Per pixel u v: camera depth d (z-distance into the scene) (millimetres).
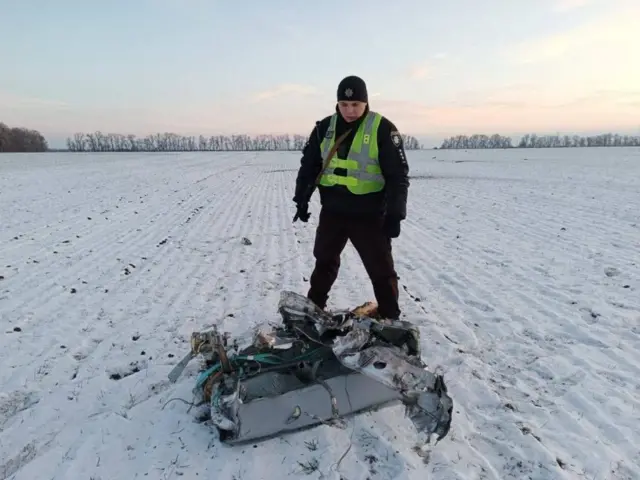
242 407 2895
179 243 9508
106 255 8477
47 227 11336
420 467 2717
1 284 6734
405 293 6023
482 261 7566
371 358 2910
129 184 23156
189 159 59594
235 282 6695
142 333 4871
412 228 10945
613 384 3639
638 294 5703
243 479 2656
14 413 3469
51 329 5043
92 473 2752
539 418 3207
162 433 3086
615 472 2664
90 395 3650
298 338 3615
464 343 4445
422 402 2734
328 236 3887
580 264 7148
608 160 42781
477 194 17656
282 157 73688
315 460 2789
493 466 2744
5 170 32250
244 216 13266
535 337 4566
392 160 3514
